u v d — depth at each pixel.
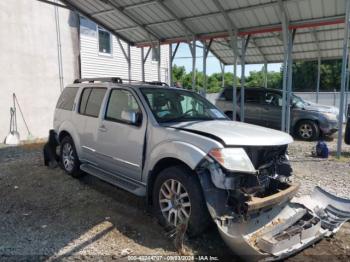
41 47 12.87
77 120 6.05
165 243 3.85
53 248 3.70
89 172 5.60
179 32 11.99
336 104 18.48
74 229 4.18
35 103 12.80
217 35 11.51
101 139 5.31
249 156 3.86
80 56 14.46
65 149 6.55
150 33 12.28
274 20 9.69
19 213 4.71
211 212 3.56
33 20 12.53
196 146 3.76
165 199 4.11
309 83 32.03
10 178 6.50
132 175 4.75
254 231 3.69
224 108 13.54
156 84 5.84
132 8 10.37
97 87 5.79
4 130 11.85
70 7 10.92
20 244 3.78
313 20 9.24
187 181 3.78
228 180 3.55
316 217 4.09
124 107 5.00
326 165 7.84
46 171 6.88
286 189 3.93
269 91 12.85
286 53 9.26
